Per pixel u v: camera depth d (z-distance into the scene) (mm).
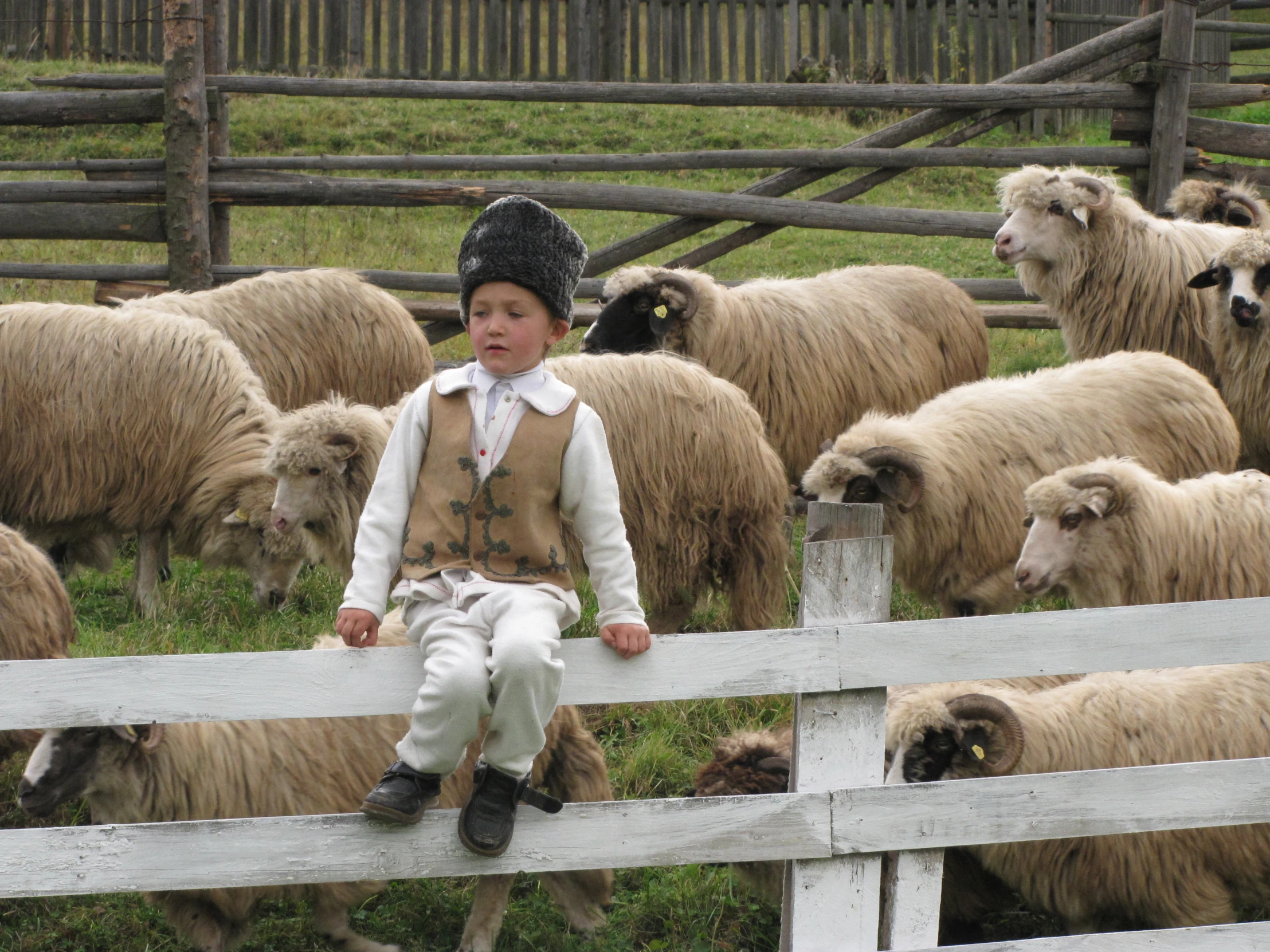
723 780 5211
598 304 13430
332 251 16062
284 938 4988
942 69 23688
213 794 4523
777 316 9758
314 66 22984
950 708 4719
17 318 7977
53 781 4188
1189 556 6457
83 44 23656
